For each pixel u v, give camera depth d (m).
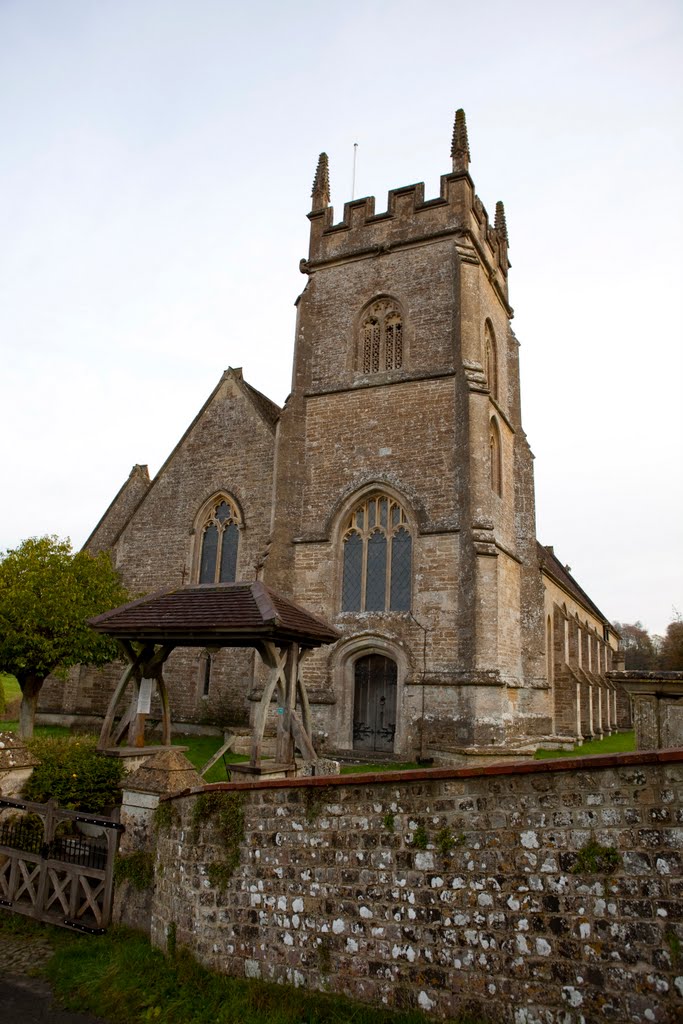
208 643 12.43
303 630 11.73
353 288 25.64
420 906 6.04
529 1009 5.38
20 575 22.89
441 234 24.36
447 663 20.22
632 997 5.04
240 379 29.16
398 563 22.27
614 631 58.22
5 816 10.55
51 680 28.75
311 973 6.46
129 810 8.93
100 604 23.78
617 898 5.23
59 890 9.15
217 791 7.60
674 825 5.14
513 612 24.84
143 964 7.50
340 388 24.45
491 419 25.28
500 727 19.06
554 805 5.62
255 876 7.07
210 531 28.27
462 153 25.06
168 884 7.98
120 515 32.97
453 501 21.59
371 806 6.51
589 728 33.97
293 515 23.84
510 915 5.62
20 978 7.66
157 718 26.58
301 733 12.43
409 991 5.93
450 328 23.45
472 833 5.93
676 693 9.14
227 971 7.00
